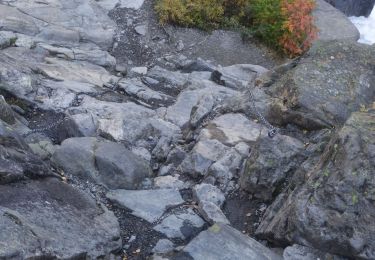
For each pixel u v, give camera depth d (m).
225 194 4.78
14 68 6.06
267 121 5.43
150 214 4.52
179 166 5.15
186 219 4.48
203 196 4.65
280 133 5.17
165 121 6.09
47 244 3.55
